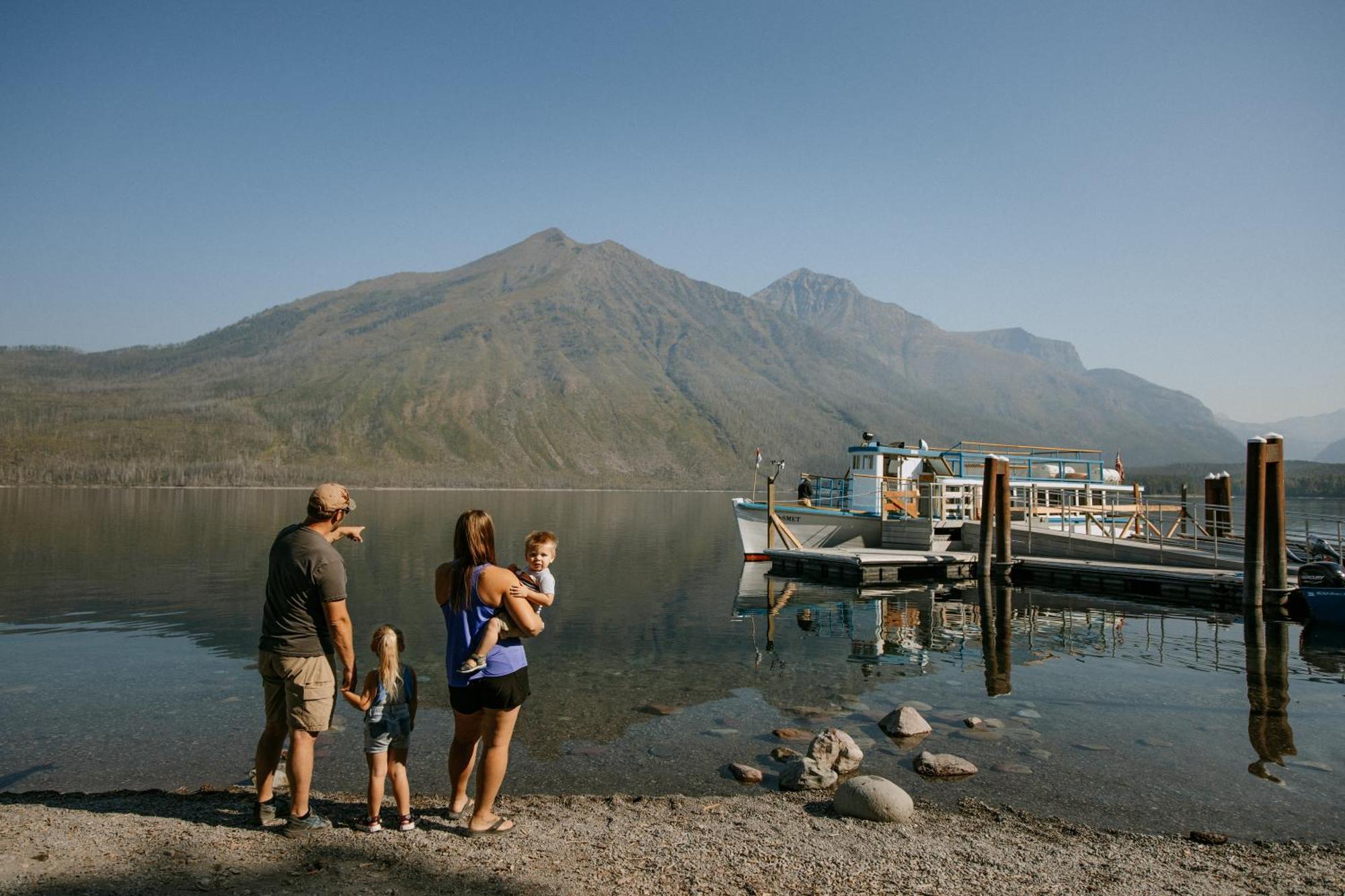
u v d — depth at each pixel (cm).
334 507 748
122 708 1489
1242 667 1884
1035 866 791
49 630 2342
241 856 681
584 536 7331
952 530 4022
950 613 2731
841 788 955
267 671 744
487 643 733
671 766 1174
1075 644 2178
